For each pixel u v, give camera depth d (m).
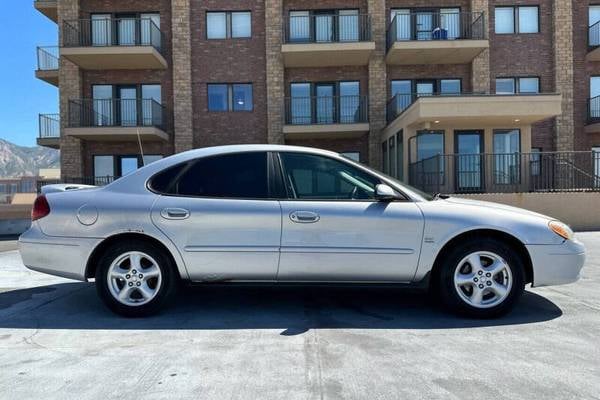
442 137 17.16
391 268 4.82
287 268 4.84
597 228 14.35
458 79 20.80
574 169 16.89
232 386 3.37
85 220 4.91
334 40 20.11
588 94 20.67
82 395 3.25
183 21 20.62
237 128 20.91
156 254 4.93
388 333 4.48
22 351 4.08
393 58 20.05
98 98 21.05
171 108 21.03
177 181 5.01
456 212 4.85
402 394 3.23
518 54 20.56
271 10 20.52
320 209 4.82
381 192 4.73
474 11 20.14
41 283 6.89
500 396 3.20
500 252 4.81
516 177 16.20
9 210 15.41
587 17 20.70
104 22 20.56
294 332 4.53
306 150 5.07
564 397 3.18
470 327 4.64
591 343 4.18
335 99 20.61
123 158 21.28
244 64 20.84
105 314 5.16
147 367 3.71
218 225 4.84
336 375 3.54
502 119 15.76
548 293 5.96
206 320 4.92
